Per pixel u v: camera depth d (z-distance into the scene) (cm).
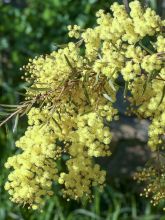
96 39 30
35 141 29
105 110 30
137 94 30
